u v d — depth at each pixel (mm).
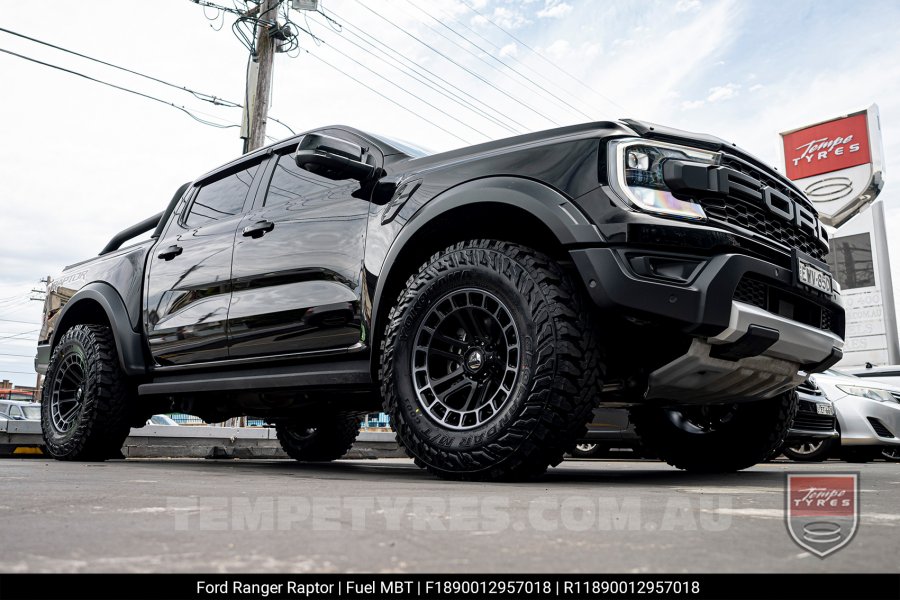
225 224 3209
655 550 766
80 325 3715
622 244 1908
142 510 1106
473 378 2076
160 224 3824
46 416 3705
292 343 2717
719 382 2207
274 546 774
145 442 5340
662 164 2037
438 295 2143
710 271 1932
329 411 3436
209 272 3121
